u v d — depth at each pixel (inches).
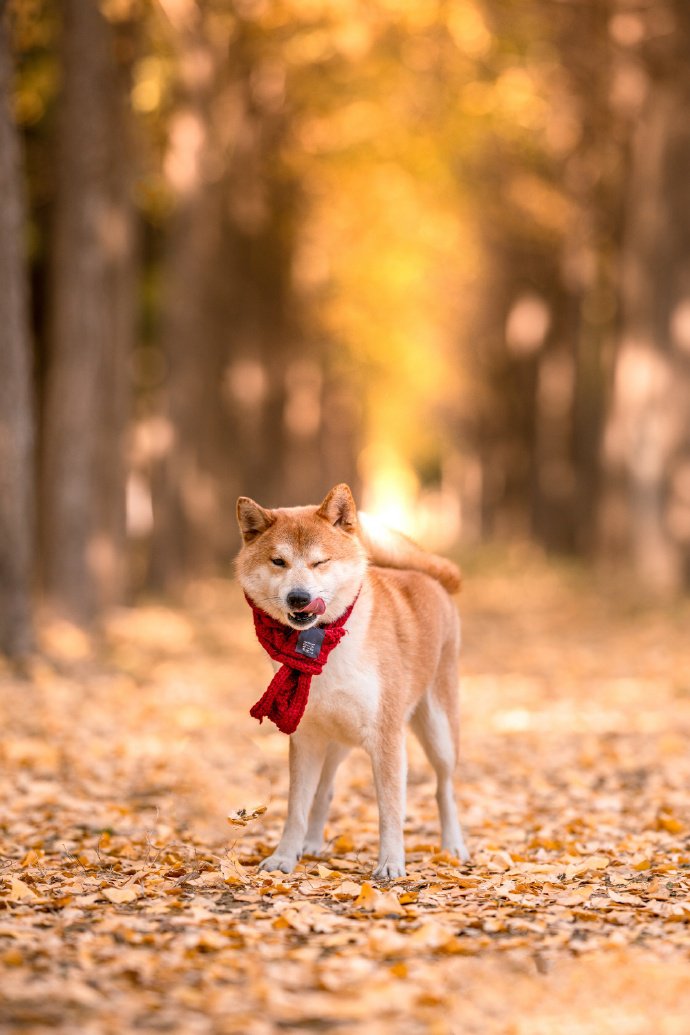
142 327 1023.6
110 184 717.3
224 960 185.2
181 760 379.9
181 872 245.6
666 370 912.3
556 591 1071.6
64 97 666.8
